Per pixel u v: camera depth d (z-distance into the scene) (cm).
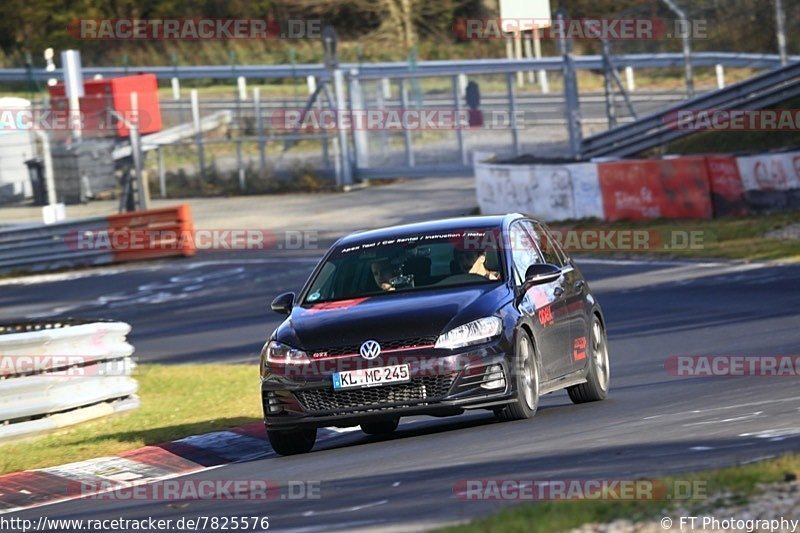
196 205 13862
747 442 2734
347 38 19275
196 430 4281
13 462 3912
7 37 19262
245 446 4034
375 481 2869
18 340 4372
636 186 9581
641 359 5234
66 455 3978
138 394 5422
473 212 11281
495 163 11519
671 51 11706
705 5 11488
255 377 5691
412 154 13325
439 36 18925
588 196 9925
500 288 3644
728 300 6494
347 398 3444
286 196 13788
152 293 9512
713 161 9175
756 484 2175
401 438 3722
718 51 11538
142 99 14975
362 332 3469
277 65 17262
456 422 4081
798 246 7862
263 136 14350
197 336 7506
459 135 12975
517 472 2711
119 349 4803
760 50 11381
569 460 2788
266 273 9806
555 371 3828
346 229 11550
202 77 17338
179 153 15538
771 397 3600
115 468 3781
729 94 10588
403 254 3828
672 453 2711
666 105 11706
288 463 3475
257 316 8025
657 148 11575
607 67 11544
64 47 19000
